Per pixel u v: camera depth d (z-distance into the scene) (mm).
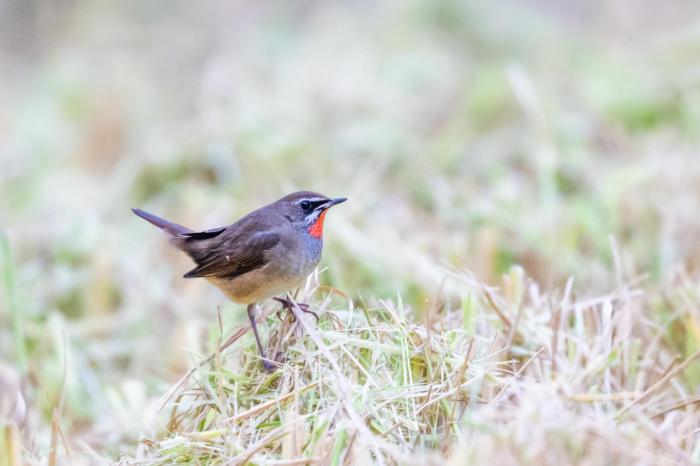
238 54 22797
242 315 12117
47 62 24453
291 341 8477
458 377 7789
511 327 9031
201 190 15406
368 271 12133
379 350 8125
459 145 17297
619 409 8016
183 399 8719
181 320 12227
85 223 14391
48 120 21125
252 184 15508
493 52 22922
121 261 13602
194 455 7742
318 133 18078
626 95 17656
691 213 12766
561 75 19938
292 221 9289
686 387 9297
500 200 14367
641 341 9469
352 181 15391
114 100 20312
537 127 16188
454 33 23531
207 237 9805
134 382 10664
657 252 12328
